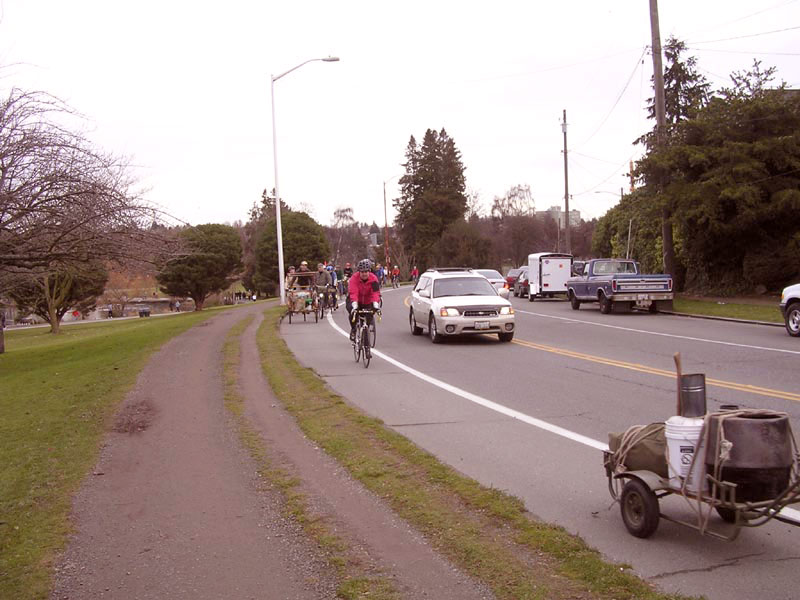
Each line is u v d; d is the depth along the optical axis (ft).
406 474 21.29
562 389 36.09
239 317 89.61
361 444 25.04
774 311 77.41
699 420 15.64
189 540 16.99
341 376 41.68
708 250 102.53
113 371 45.55
